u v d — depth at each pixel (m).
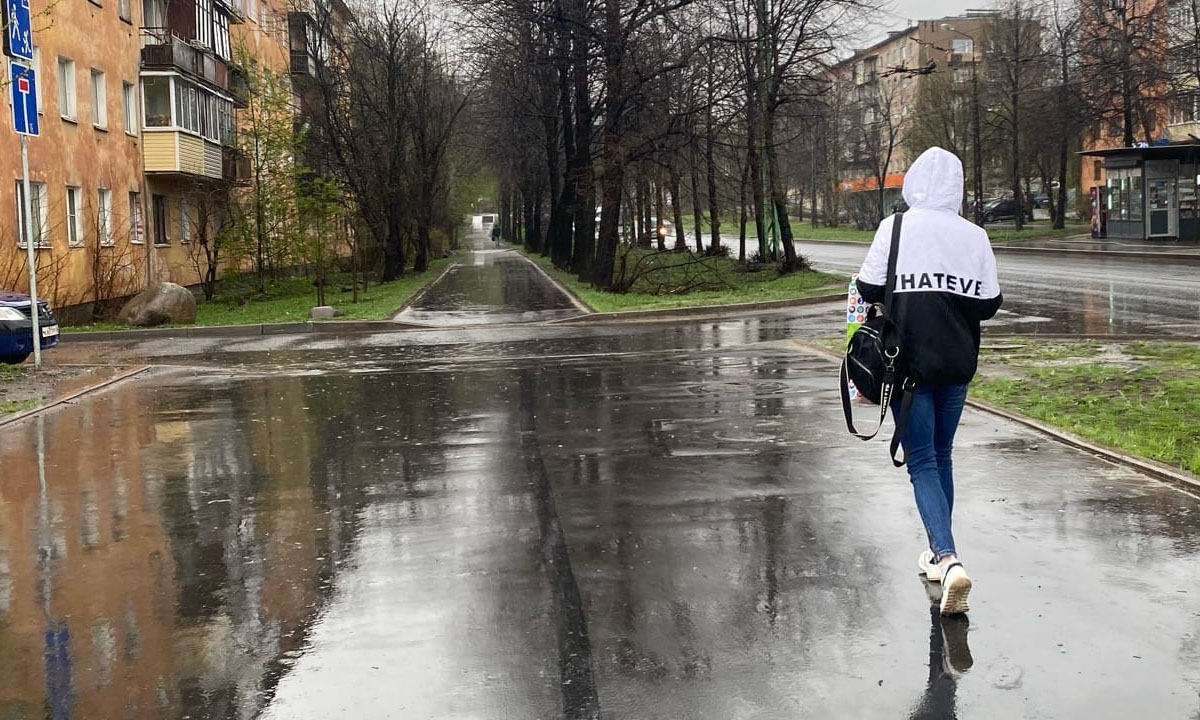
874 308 5.36
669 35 32.09
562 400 12.00
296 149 37.56
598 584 5.52
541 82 40.56
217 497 7.78
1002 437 9.02
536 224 71.19
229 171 38.53
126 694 4.30
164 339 24.39
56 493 8.05
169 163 34.97
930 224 5.13
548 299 32.34
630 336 20.55
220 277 41.66
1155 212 44.88
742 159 42.06
